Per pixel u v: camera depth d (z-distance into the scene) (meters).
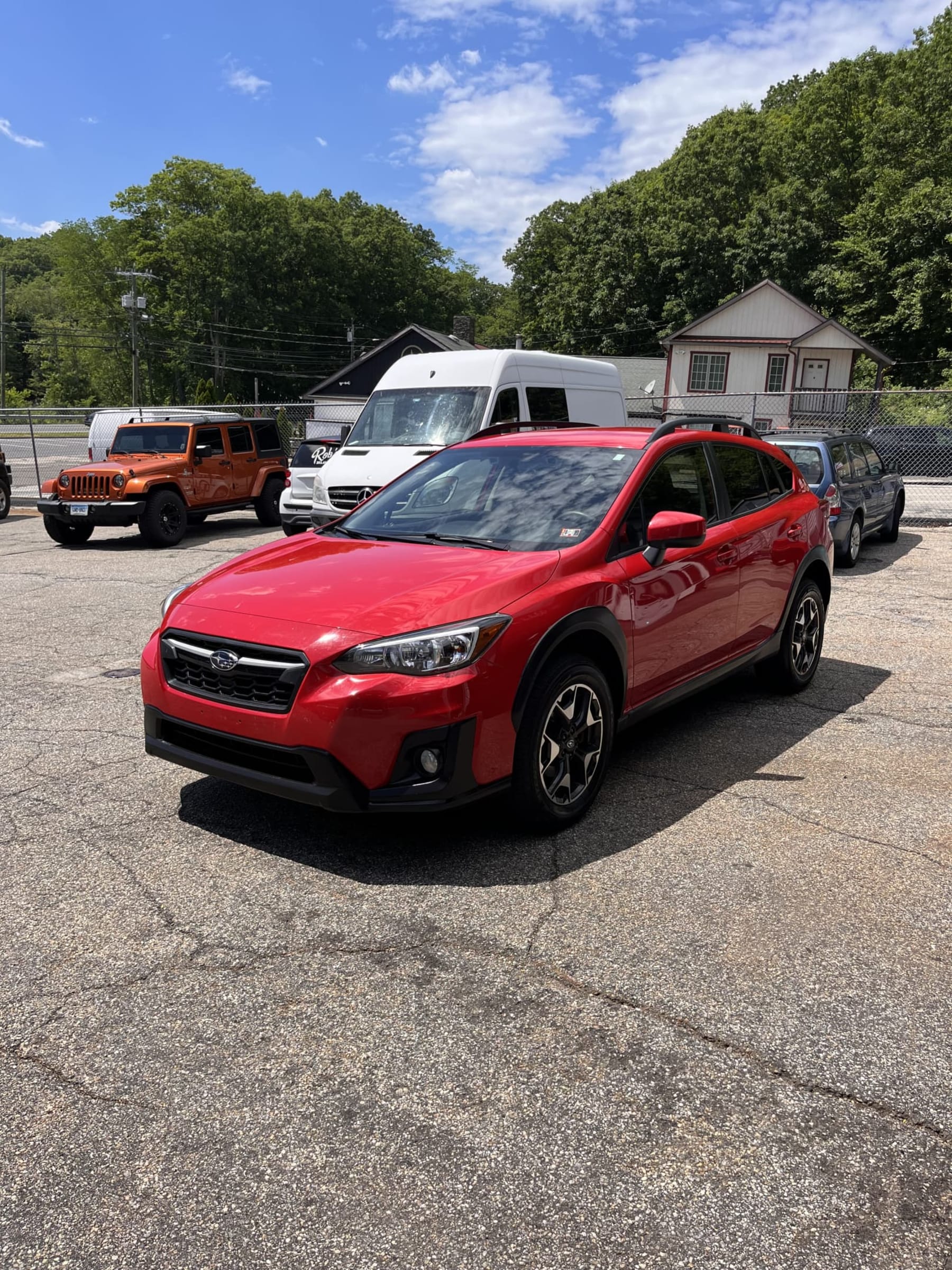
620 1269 1.75
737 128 57.59
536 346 67.88
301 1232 1.84
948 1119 2.14
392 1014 2.54
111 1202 1.92
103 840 3.64
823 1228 1.84
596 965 2.76
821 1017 2.51
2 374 90.56
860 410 29.77
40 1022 2.52
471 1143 2.07
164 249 70.69
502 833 3.68
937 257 40.38
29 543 13.37
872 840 3.62
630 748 4.72
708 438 4.92
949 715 5.23
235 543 13.27
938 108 49.38
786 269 49.56
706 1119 2.14
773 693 5.71
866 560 11.02
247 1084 2.27
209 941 2.91
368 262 81.19
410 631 3.20
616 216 57.47
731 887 3.24
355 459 10.31
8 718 5.23
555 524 4.04
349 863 3.43
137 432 13.90
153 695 3.63
